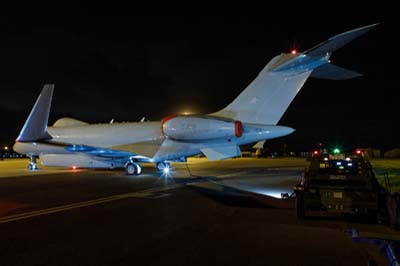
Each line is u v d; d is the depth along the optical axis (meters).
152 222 8.14
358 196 7.88
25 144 23.55
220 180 18.20
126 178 19.53
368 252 5.81
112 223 8.05
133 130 20.78
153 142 20.12
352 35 8.87
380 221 7.89
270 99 16.23
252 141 17.08
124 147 20.73
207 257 5.57
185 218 8.58
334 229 7.41
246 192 13.41
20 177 20.64
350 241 6.47
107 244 6.33
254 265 5.19
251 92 16.72
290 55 14.44
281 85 15.94
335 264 5.23
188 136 17.39
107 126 21.83
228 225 7.81
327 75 13.58
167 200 11.47
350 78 13.29
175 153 18.86
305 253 5.76
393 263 4.58
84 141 21.81
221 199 11.65
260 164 35.31
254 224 7.89
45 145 23.00
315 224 7.89
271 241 6.48
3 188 15.10
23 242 6.49
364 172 8.46
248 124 16.33
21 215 9.05
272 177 19.98
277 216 8.79
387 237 6.16
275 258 5.50
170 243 6.38
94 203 10.93
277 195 12.59
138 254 5.74
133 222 8.15
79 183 17.00
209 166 31.39
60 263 5.33
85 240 6.61
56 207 10.26
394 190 11.91
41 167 30.95
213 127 16.64
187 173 23.06
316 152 9.49
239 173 23.09
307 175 8.61
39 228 7.60
